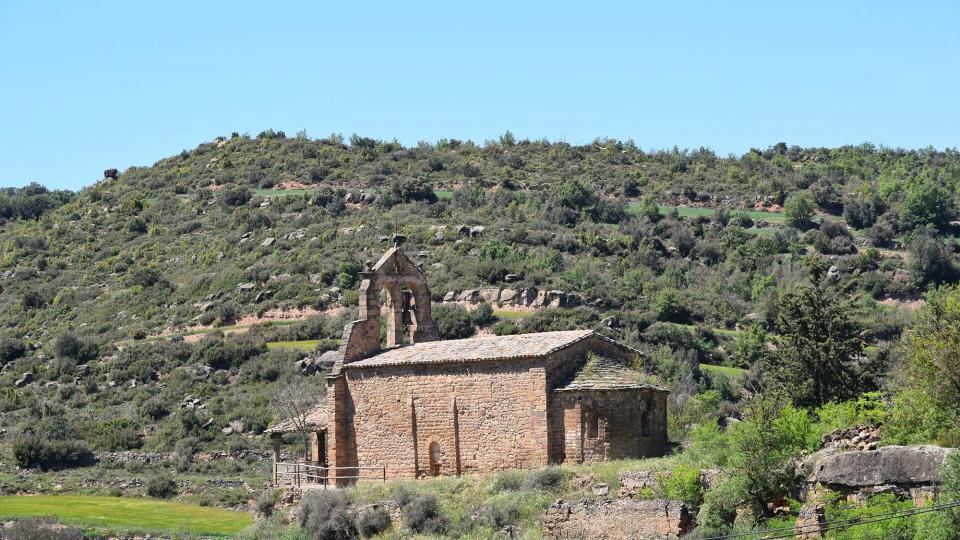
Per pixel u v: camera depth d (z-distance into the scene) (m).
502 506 60.56
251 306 143.75
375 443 71.88
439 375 69.38
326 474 76.50
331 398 73.25
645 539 53.75
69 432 116.19
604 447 64.00
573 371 66.50
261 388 120.94
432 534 61.31
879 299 151.50
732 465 54.50
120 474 107.12
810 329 80.06
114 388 127.44
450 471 68.56
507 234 157.50
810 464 53.12
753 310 137.62
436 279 140.62
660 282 145.75
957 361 58.06
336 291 141.88
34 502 94.44
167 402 121.50
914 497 47.47
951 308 64.25
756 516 52.31
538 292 132.88
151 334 142.62
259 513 72.81
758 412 55.19
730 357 121.88
